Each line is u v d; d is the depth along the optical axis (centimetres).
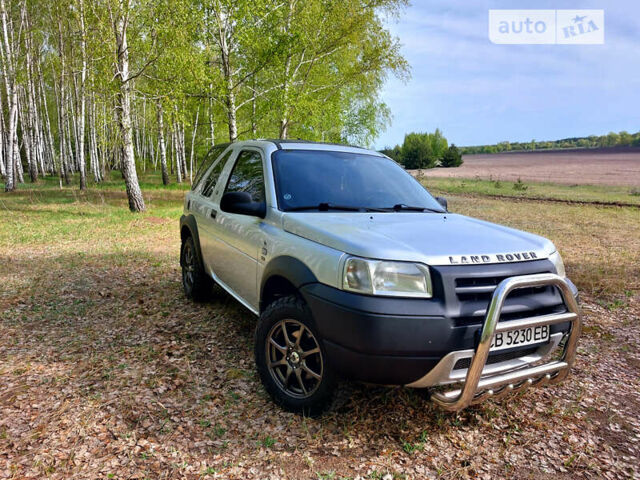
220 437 268
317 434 269
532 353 273
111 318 475
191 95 1453
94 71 1401
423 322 230
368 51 1752
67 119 3347
